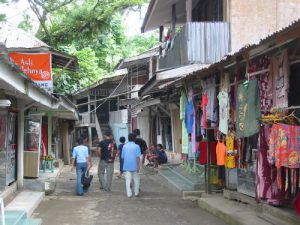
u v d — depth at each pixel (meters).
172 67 15.93
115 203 11.58
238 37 15.19
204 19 19.16
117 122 32.88
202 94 11.42
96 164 26.30
